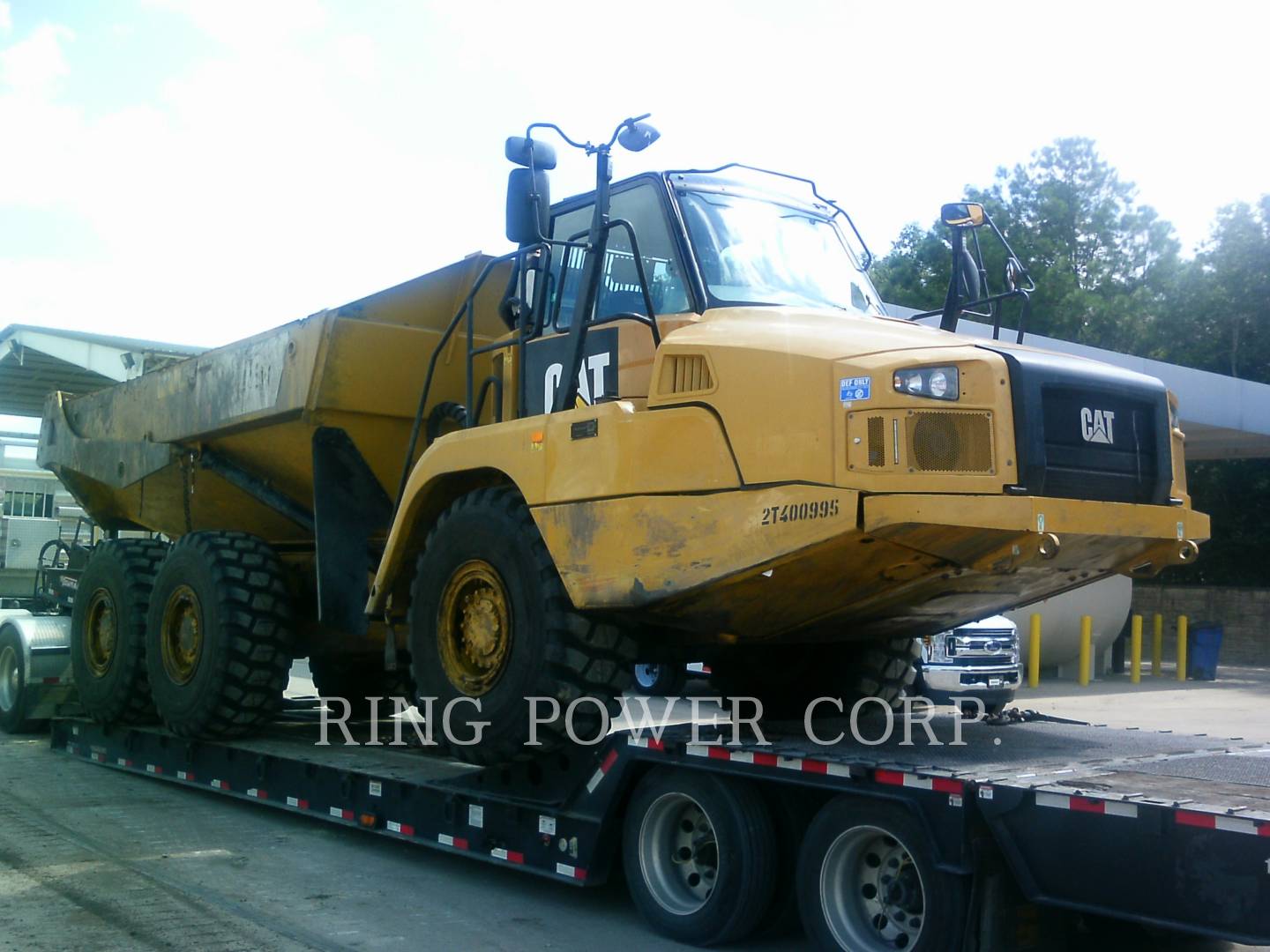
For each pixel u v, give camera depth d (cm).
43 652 1089
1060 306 3784
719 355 494
